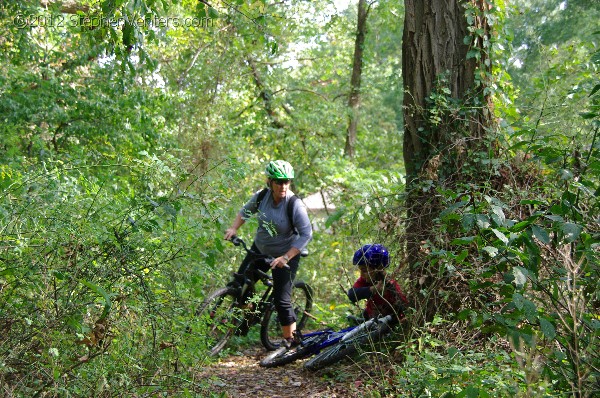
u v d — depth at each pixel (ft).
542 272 15.11
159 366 14.30
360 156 63.93
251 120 59.57
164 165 15.66
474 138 20.81
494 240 13.35
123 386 13.33
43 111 31.81
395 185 22.97
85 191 15.64
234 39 49.44
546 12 38.01
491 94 21.67
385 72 72.59
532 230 12.41
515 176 20.12
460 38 22.12
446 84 21.93
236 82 53.21
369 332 20.44
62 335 12.72
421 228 20.39
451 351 14.11
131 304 14.01
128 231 14.15
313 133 59.00
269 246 23.99
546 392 11.62
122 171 25.95
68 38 36.86
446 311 19.02
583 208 15.80
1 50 34.27
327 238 34.53
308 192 57.31
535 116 22.76
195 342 16.10
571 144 17.98
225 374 21.67
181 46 50.98
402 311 20.57
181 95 41.27
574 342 11.75
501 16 22.26
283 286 23.71
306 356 22.90
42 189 14.19
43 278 12.71
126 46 19.92
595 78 22.12
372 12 60.64
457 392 13.56
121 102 33.83
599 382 11.81
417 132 22.11
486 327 12.79
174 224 14.69
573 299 11.86
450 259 17.51
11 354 11.99
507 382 12.84
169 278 15.08
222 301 23.43
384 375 18.10
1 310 12.43
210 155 44.11
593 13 37.40
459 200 20.24
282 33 52.42
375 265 20.92
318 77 68.08
